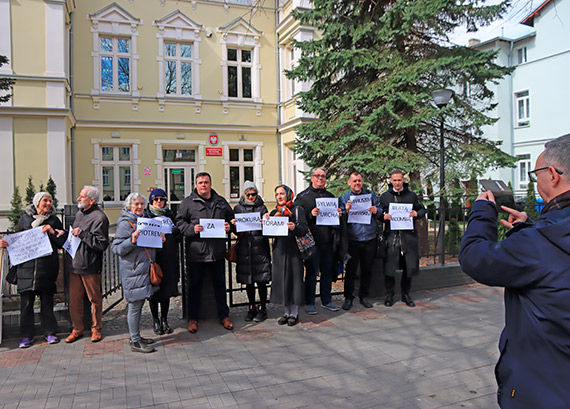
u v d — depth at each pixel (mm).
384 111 8164
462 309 5973
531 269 1583
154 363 4223
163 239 4613
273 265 5422
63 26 12406
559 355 1536
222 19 15898
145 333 5191
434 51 8703
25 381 3822
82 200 4746
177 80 15484
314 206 5809
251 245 5371
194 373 3973
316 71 9039
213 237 5055
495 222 1927
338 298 6805
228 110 16016
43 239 4625
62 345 4762
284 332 5141
